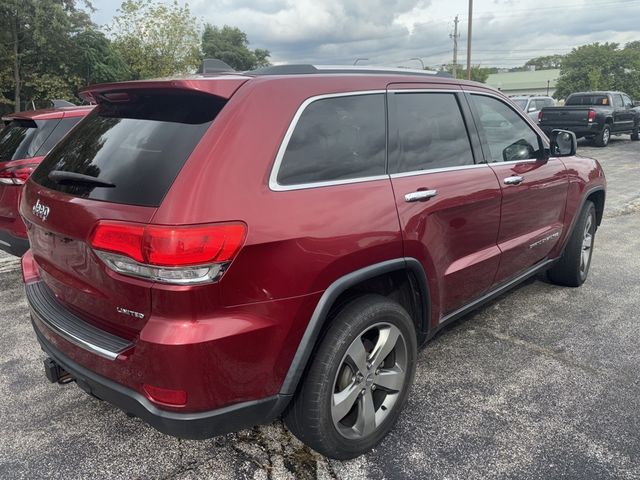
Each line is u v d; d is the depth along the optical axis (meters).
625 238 6.78
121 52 30.75
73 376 2.33
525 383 3.27
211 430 2.08
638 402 3.05
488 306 4.51
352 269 2.35
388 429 2.70
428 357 3.62
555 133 4.16
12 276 5.36
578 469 2.50
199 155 2.02
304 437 2.40
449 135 3.14
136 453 2.66
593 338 3.88
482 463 2.55
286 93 2.31
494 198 3.29
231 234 1.95
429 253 2.78
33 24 23.33
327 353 2.31
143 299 1.96
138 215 1.96
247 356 2.05
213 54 73.62
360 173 2.53
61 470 2.54
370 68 2.86
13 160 4.81
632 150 17.33
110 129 2.49
